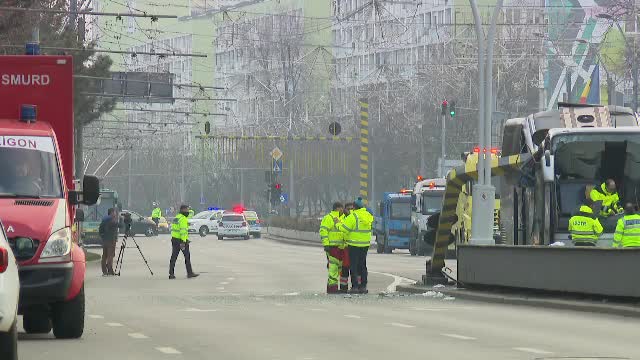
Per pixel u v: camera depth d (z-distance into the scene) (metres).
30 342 34.12
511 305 51.38
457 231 91.38
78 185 44.78
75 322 34.84
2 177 35.44
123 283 76.56
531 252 52.12
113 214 87.88
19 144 36.12
